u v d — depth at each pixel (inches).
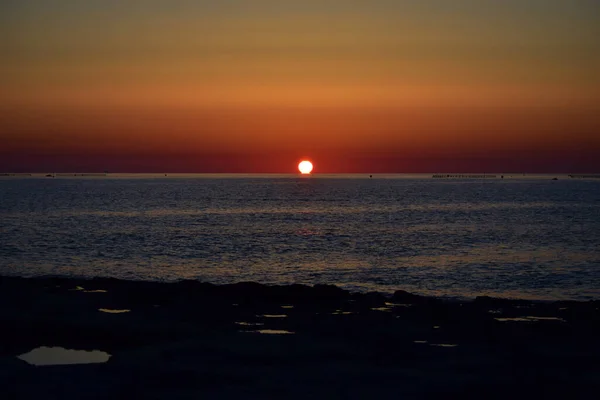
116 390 521.0
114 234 2432.3
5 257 1742.1
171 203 5044.3
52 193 7101.4
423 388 529.7
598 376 560.4
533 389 528.1
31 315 785.6
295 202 5349.4
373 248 2025.1
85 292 956.0
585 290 1275.8
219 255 1833.2
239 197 6314.0
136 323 753.0
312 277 1444.4
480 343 668.7
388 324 754.8
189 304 874.8
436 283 1355.8
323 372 569.0
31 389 521.0
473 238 2356.1
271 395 511.5
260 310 844.6
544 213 3870.6
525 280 1400.1
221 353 626.5
